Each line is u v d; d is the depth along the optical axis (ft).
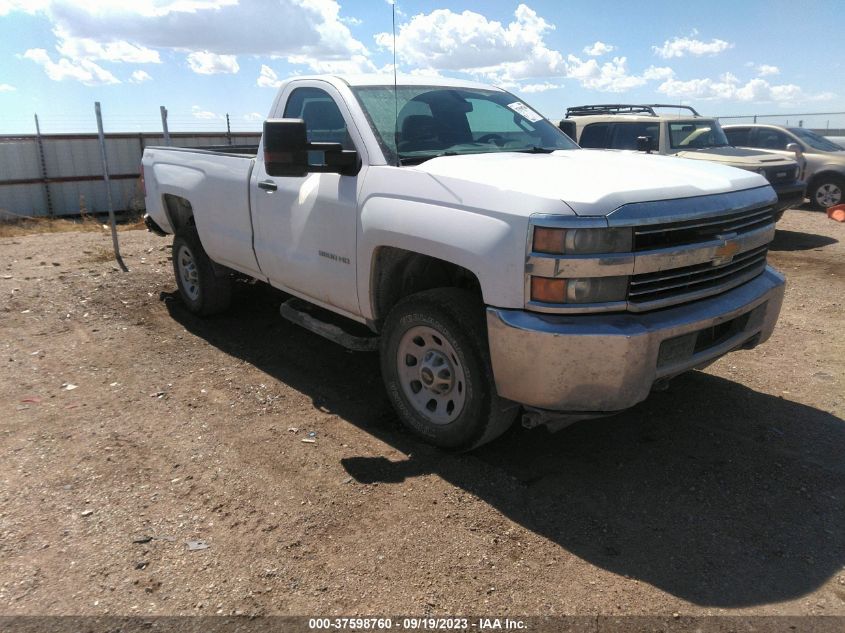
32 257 28.43
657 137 34.73
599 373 9.55
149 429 12.85
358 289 12.78
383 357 12.49
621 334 9.38
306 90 14.71
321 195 13.26
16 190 79.51
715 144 36.35
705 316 10.41
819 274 25.52
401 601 8.27
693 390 14.57
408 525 9.77
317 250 13.64
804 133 46.62
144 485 10.85
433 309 11.07
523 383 9.95
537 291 9.58
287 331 18.72
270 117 15.66
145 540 9.43
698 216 10.24
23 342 17.87
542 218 9.39
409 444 12.23
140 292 22.57
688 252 10.16
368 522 9.84
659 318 10.00
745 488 10.75
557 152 13.75
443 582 8.61
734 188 11.34
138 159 86.89
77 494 10.60
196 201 17.93
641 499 10.46
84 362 16.44
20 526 9.75
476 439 11.16
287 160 11.62
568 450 12.03
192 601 8.27
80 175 83.46
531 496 10.52
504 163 11.63
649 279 9.90
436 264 12.79
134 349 17.35
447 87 15.01
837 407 13.69
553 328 9.46
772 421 13.08
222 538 9.49
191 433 12.69
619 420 13.19
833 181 43.32
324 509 10.16
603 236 9.36
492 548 9.27
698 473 11.21
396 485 10.81
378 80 14.25
